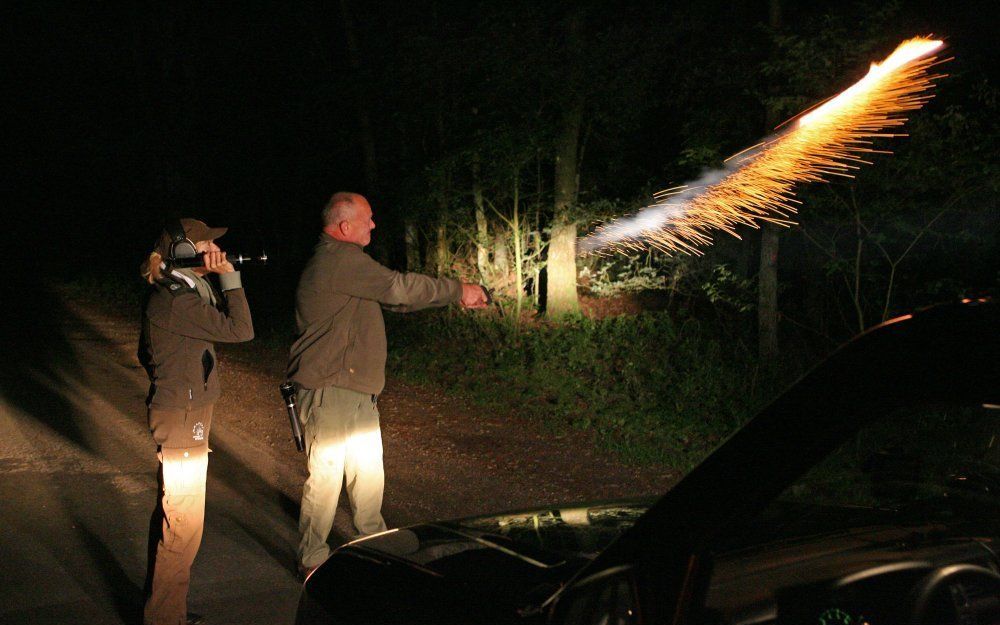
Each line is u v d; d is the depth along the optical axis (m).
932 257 9.53
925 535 2.01
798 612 1.73
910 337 1.37
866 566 1.86
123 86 24.28
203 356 3.90
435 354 12.60
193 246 3.88
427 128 15.34
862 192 8.81
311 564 4.72
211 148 23.42
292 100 20.47
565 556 2.10
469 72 13.35
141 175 25.86
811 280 11.29
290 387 4.76
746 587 1.73
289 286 21.56
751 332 12.25
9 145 27.27
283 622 4.21
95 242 27.50
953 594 1.81
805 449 1.46
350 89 15.91
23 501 5.97
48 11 23.59
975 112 8.41
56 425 8.08
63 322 14.70
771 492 1.50
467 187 15.15
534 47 12.57
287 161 23.36
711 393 9.98
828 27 8.42
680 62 12.25
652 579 1.60
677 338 11.91
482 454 8.12
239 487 6.57
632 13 13.33
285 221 25.69
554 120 13.99
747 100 9.98
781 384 10.11
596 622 1.67
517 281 13.80
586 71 12.66
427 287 4.56
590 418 9.52
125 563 4.93
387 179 17.38
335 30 18.50
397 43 14.55
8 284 19.25
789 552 1.87
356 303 4.65
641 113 13.41
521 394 10.55
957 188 8.23
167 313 3.82
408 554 2.29
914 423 2.03
